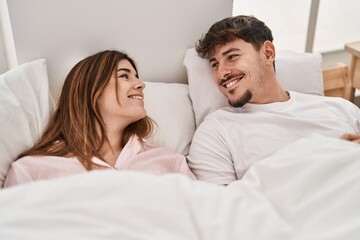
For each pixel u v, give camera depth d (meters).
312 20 1.90
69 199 0.60
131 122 1.21
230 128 1.26
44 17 1.28
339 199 0.70
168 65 1.55
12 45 1.33
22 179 1.02
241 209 0.68
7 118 1.10
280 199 0.73
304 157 0.79
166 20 1.46
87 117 1.15
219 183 1.17
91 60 1.19
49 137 1.15
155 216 0.61
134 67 1.27
